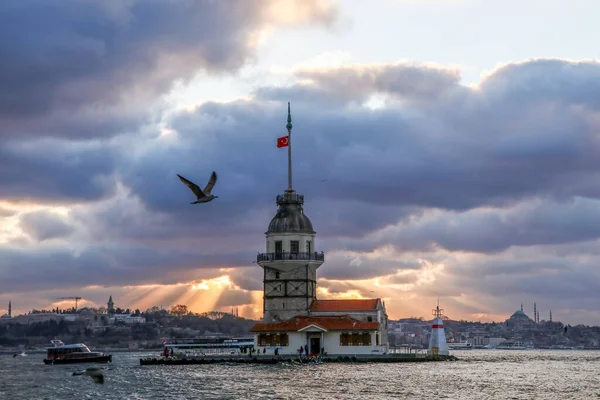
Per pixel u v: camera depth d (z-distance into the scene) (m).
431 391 111.62
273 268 185.38
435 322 192.38
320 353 175.50
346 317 180.50
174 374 142.00
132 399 105.00
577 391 117.00
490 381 131.88
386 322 191.75
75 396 110.62
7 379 147.88
